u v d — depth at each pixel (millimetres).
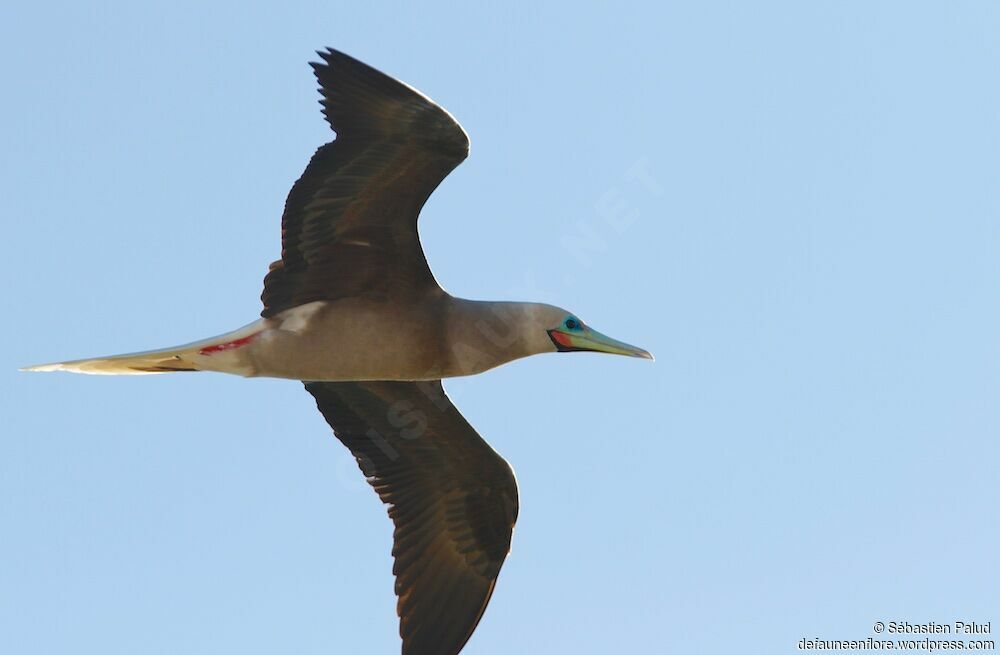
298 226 16938
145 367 17094
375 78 15992
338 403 18734
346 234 16906
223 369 17125
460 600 18656
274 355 17000
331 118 16359
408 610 18406
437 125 16141
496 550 18766
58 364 16875
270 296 17172
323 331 16984
